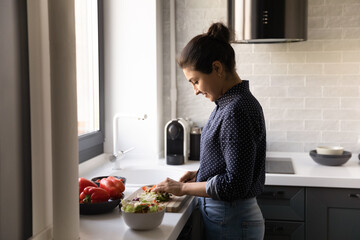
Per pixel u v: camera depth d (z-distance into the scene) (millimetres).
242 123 1725
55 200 1547
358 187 2535
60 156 1531
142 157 3180
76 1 2760
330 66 3172
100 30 3086
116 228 1743
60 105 1518
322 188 2592
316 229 2611
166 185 1934
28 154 1521
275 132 3266
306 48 3182
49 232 1643
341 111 3188
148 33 3092
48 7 1491
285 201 2629
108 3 3125
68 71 1521
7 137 1385
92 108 3051
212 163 1855
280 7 2752
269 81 3236
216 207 1897
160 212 1705
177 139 3008
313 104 3209
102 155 3070
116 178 2182
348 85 3164
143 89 3133
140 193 2113
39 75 1598
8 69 1386
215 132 1812
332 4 3135
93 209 1878
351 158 3100
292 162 2990
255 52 3230
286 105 3236
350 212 2578
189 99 3334
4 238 1373
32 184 1545
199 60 1790
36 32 1571
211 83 1822
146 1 3074
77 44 2779
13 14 1414
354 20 3123
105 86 3178
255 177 1858
